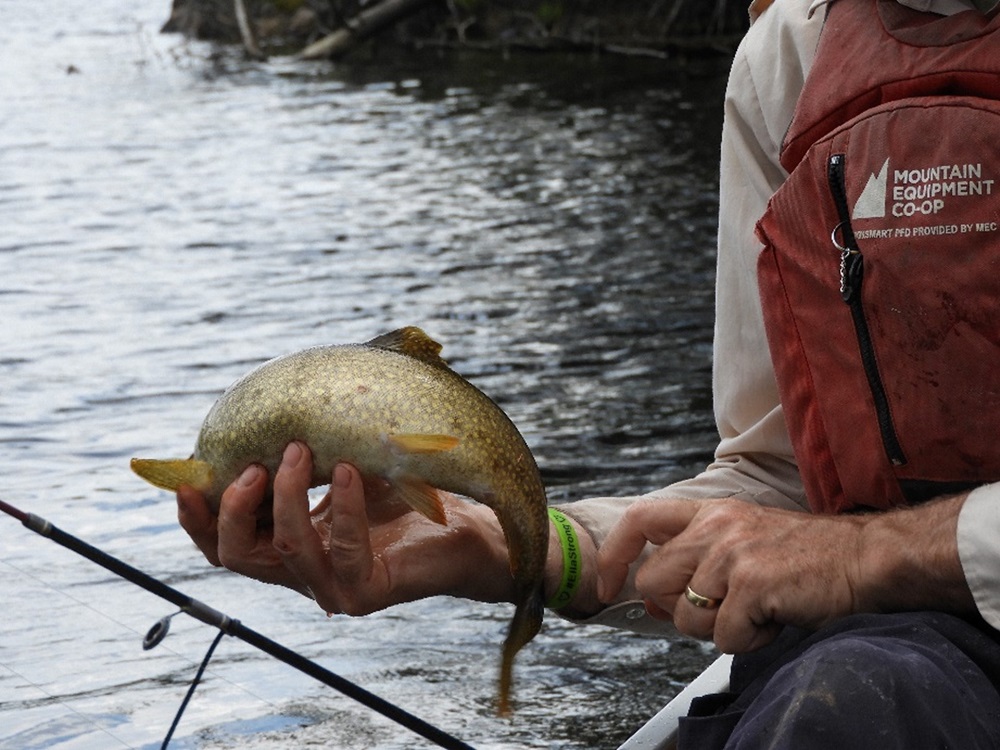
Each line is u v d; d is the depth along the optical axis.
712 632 2.07
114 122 17.31
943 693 1.78
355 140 15.67
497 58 24.00
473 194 12.48
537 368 7.20
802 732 1.75
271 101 19.11
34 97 19.73
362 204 12.12
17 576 4.40
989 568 1.88
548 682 3.67
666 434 6.09
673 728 2.52
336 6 24.28
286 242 10.61
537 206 11.86
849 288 2.05
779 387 2.21
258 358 7.47
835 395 2.11
